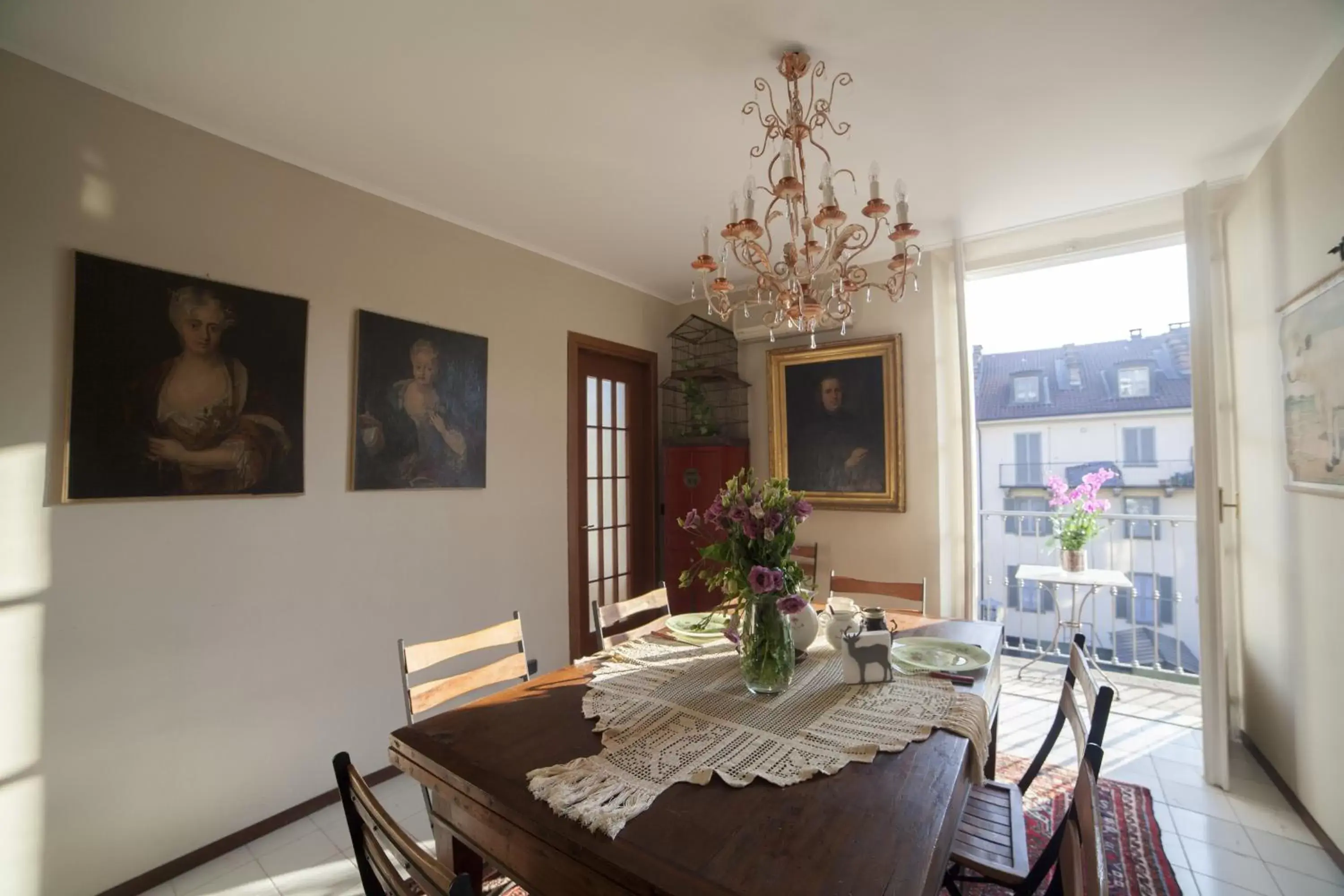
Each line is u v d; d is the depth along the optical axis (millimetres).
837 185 2635
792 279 1907
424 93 1945
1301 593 2104
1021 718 3045
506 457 3115
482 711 1450
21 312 1697
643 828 963
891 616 2301
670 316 4371
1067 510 3664
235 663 2113
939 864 910
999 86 1940
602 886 919
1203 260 2453
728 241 1922
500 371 3104
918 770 1139
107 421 1837
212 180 2102
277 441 2227
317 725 2328
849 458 3594
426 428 2738
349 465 2455
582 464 3699
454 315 2889
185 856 1972
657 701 1479
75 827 1769
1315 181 1921
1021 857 1339
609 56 1780
